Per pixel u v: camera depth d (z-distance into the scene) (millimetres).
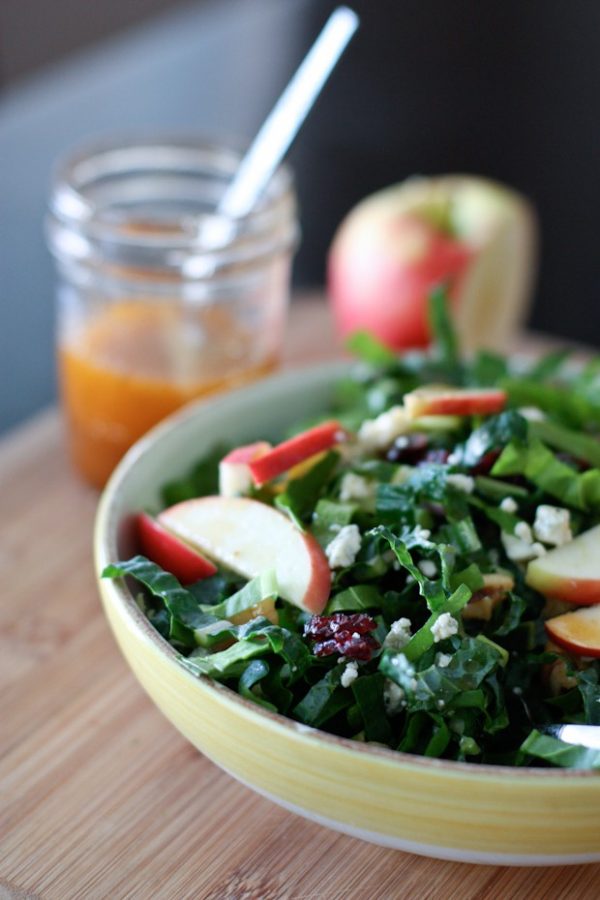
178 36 863
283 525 494
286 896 472
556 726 469
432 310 578
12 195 711
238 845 484
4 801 492
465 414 518
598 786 439
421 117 845
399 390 550
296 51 856
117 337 596
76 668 531
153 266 582
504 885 477
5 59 1122
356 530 490
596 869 481
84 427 593
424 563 488
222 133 774
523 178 818
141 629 470
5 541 575
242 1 908
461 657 468
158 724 516
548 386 548
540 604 495
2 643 538
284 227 598
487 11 930
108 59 832
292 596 483
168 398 583
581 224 805
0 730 511
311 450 510
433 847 455
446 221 682
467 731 467
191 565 499
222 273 585
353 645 468
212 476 538
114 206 623
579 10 936
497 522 498
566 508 507
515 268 687
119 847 482
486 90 868
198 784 499
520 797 441
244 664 467
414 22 914
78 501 596
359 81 868
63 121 764
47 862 478
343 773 446
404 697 467
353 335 576
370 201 709
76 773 500
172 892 472
